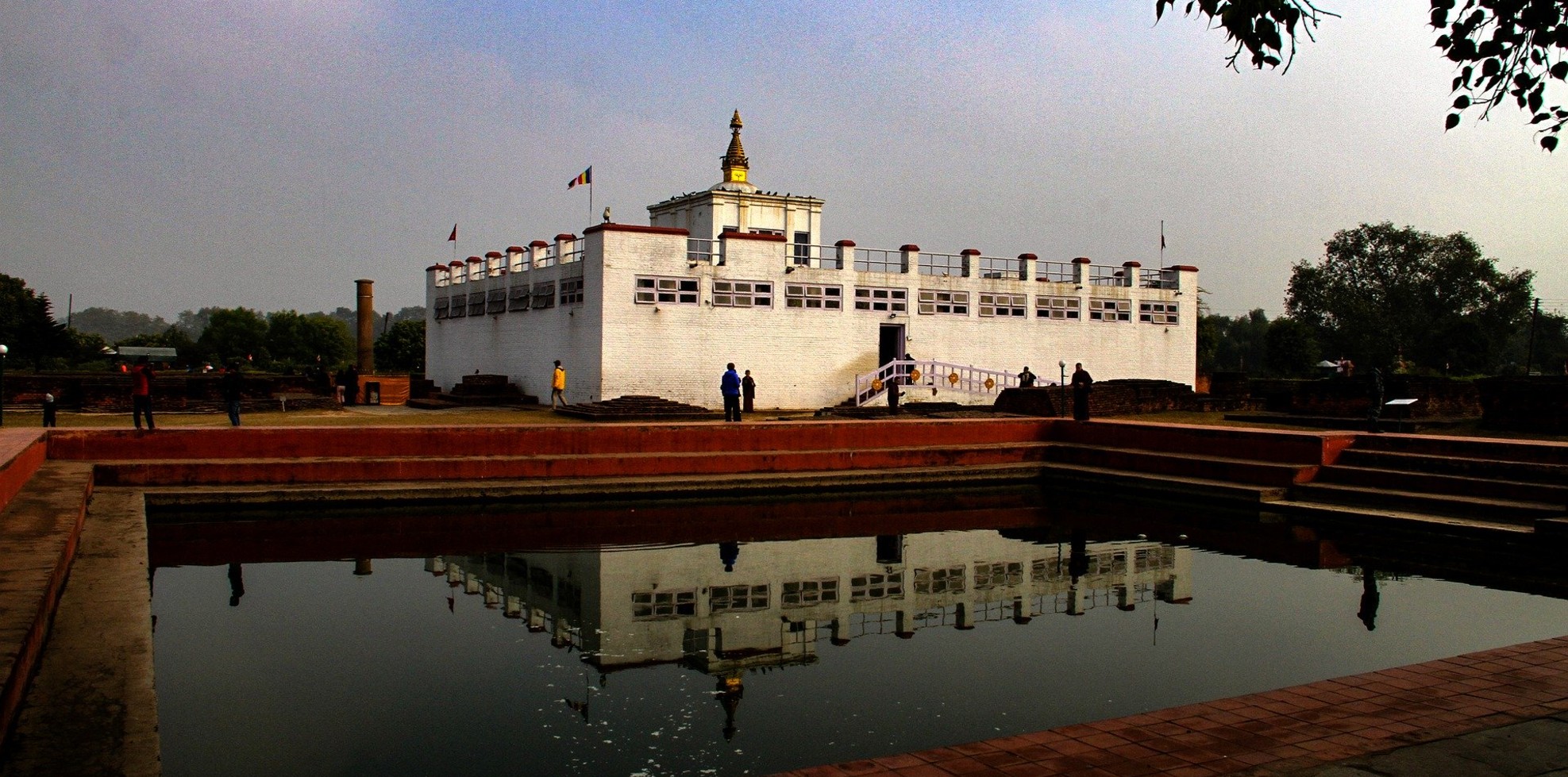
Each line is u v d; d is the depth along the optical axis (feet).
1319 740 18.92
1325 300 240.73
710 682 30.66
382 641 34.40
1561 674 23.43
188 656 32.37
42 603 25.76
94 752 19.21
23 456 46.83
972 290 119.34
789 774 17.53
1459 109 24.22
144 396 61.36
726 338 105.09
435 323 147.23
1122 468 73.51
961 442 78.07
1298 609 38.52
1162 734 19.51
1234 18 23.54
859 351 112.47
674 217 138.31
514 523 57.16
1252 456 66.44
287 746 25.07
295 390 105.70
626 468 66.69
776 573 46.29
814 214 135.95
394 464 61.82
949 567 47.73
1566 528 46.42
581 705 28.40
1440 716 20.34
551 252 113.80
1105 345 127.85
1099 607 39.78
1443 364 208.95
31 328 186.50
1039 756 18.34
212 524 54.44
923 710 28.07
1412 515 53.52
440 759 24.30
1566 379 83.30
